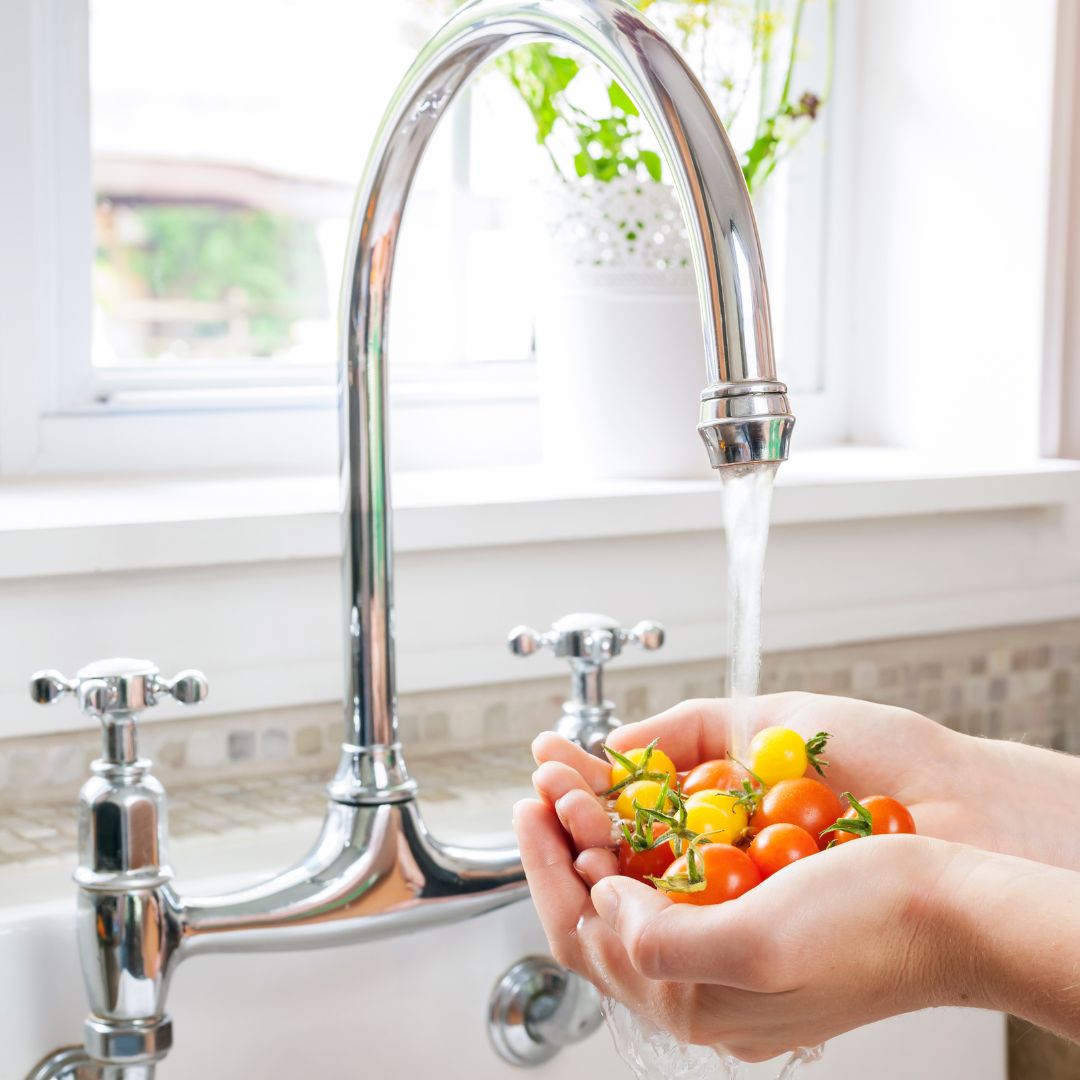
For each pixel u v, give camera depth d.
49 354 1.03
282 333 1.20
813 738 0.70
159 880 0.60
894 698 1.11
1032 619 1.15
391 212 0.61
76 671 0.81
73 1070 0.67
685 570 1.00
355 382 0.63
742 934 0.47
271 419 1.11
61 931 0.67
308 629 0.88
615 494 0.94
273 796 0.87
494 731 0.97
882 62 1.30
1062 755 0.74
